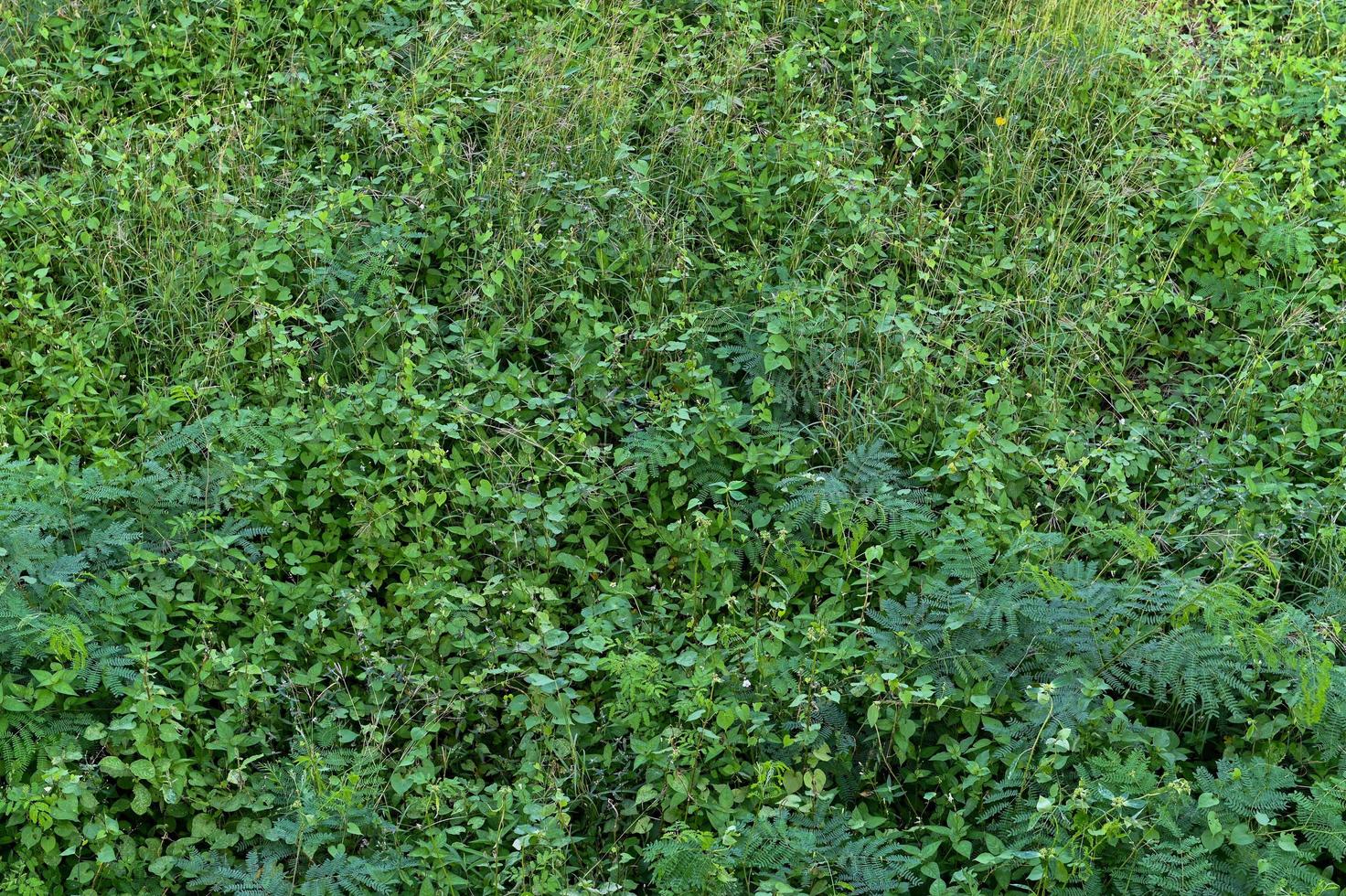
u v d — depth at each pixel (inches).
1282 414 228.4
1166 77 293.7
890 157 277.1
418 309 225.3
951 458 209.9
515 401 214.7
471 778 178.5
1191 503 212.7
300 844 157.2
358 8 294.8
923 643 180.4
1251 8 334.6
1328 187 279.3
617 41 292.7
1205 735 178.7
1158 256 259.9
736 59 278.4
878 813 174.2
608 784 176.4
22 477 186.1
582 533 204.1
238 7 284.4
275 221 235.5
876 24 297.3
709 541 197.9
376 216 242.4
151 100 275.3
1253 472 218.2
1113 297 244.4
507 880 160.4
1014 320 246.8
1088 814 159.2
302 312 223.0
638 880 166.6
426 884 154.8
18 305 224.5
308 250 233.8
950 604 181.6
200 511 196.5
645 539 207.6
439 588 190.2
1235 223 256.2
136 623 177.5
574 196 251.0
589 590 198.7
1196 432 229.6
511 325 236.1
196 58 282.7
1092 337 239.8
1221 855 157.5
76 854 156.3
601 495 205.2
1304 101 295.0
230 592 185.5
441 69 272.7
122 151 254.8
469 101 274.5
